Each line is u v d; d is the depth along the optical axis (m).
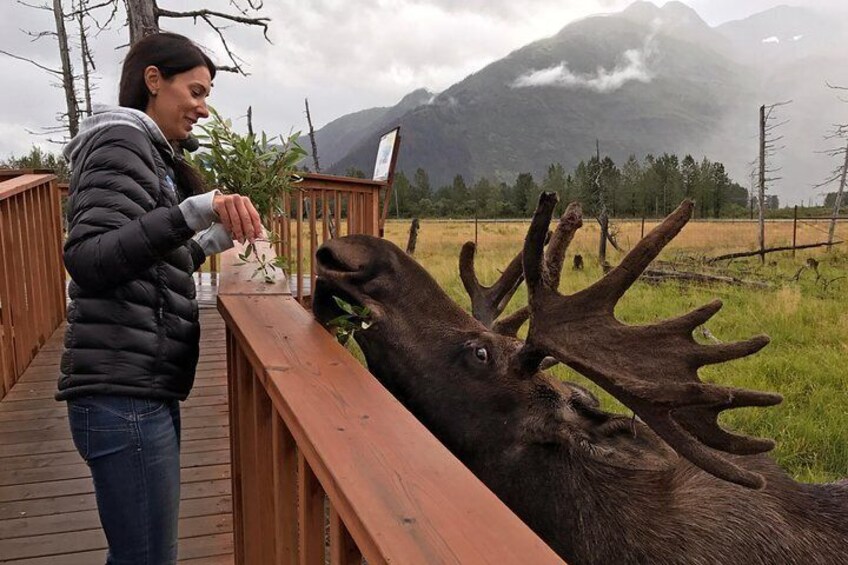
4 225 5.26
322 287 2.51
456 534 1.11
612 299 2.22
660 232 2.14
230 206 1.90
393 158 8.86
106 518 2.09
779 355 8.95
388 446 1.43
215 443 4.32
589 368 2.06
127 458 2.04
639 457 2.13
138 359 2.03
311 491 1.63
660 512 2.16
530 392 2.32
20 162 26.06
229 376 2.79
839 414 6.64
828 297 13.92
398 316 2.49
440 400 2.41
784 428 6.27
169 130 2.27
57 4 15.59
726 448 1.97
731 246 30.64
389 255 2.58
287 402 1.67
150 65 2.19
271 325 2.34
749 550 2.11
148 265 1.90
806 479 5.38
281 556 1.91
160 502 2.12
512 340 2.47
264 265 3.01
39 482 3.76
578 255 19.88
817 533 2.22
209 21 9.02
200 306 7.77
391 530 1.11
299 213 5.61
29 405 4.88
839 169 26.97
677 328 2.11
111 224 1.87
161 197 2.06
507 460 2.30
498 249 27.80
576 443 2.20
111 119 1.98
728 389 1.86
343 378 1.83
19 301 5.52
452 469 1.33
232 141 2.53
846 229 43.09
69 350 2.00
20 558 3.05
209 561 3.08
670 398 1.92
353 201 7.90
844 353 8.92
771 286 15.27
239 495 2.80
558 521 2.21
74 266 1.87
